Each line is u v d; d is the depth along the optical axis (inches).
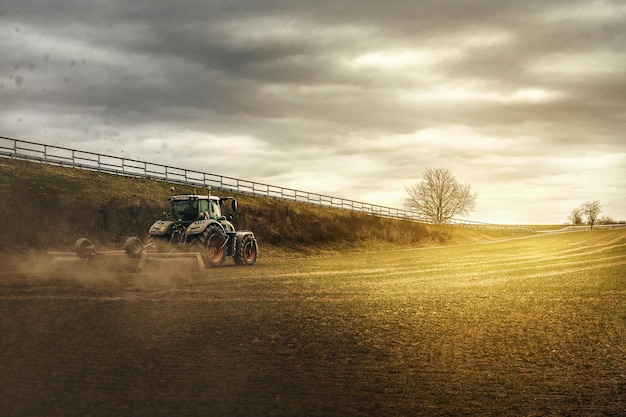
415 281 740.7
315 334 381.1
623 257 1209.4
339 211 2397.9
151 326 398.9
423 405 239.0
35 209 1141.7
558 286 679.7
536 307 507.8
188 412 226.4
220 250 927.0
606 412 231.9
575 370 297.0
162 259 821.2
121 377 272.4
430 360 315.6
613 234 2532.0
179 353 322.7
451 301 544.4
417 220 3002.0
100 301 511.2
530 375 286.5
